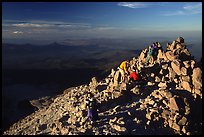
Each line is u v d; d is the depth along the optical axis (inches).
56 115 792.9
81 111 676.1
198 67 786.8
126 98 745.6
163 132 622.5
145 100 717.9
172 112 662.5
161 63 855.1
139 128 617.6
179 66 789.9
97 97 784.9
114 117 653.3
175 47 908.6
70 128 626.8
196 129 652.7
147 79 813.9
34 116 957.8
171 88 751.7
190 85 741.9
